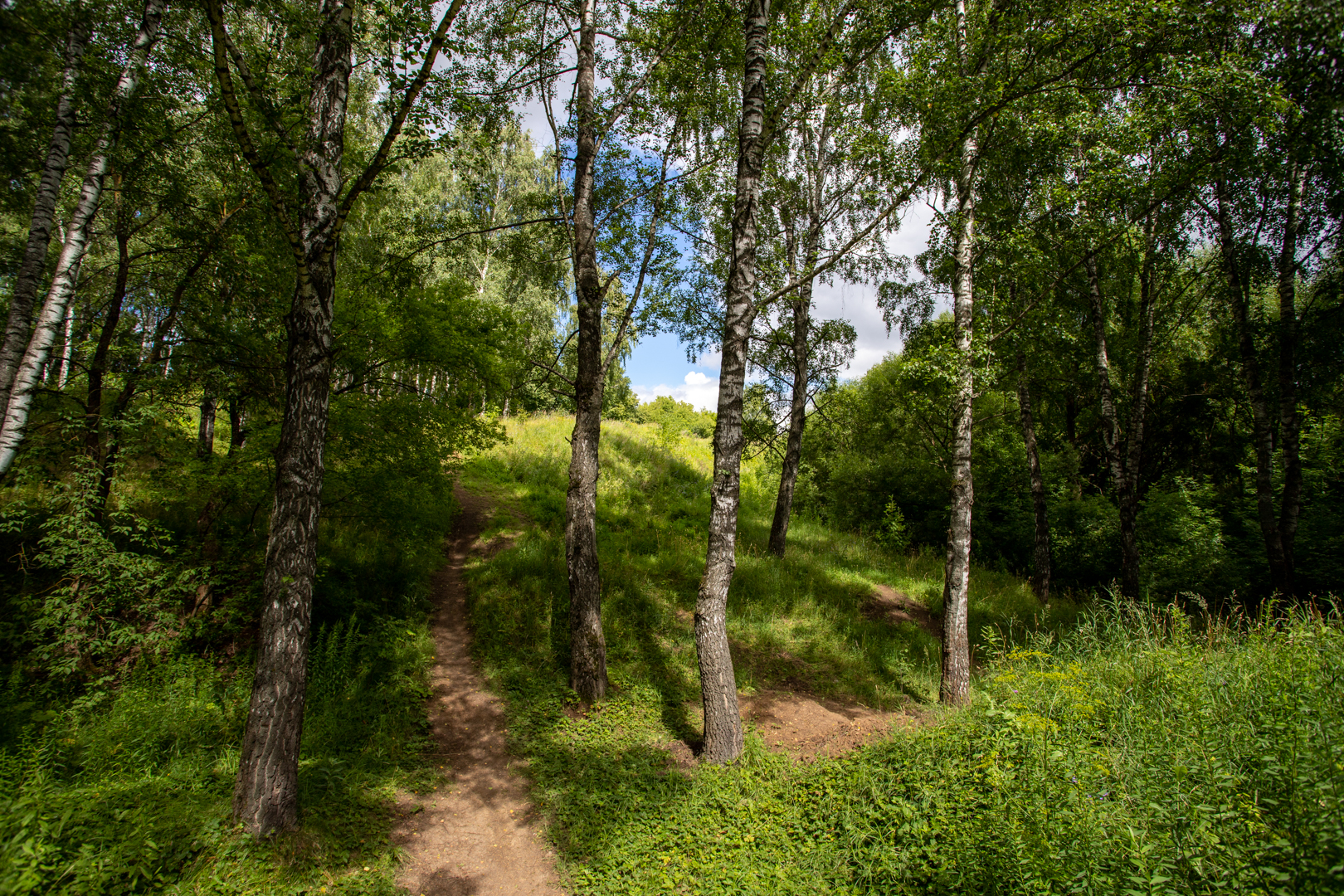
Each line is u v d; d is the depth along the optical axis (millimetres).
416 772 5898
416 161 5504
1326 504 13414
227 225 8680
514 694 7539
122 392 7566
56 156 6336
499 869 4770
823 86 7816
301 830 4668
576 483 8070
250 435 8234
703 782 5812
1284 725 3670
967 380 8094
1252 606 11844
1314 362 11195
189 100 7840
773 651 9742
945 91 7312
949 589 8062
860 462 20703
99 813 4066
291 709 4645
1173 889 2670
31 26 6418
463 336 9297
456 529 12742
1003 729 4695
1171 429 18344
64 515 6094
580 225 8375
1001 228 8797
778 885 4164
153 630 6398
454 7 4930
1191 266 12820
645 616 9906
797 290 12586
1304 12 5941
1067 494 17188
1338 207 9211
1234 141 6816
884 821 4508
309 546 4793
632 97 8664
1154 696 5379
